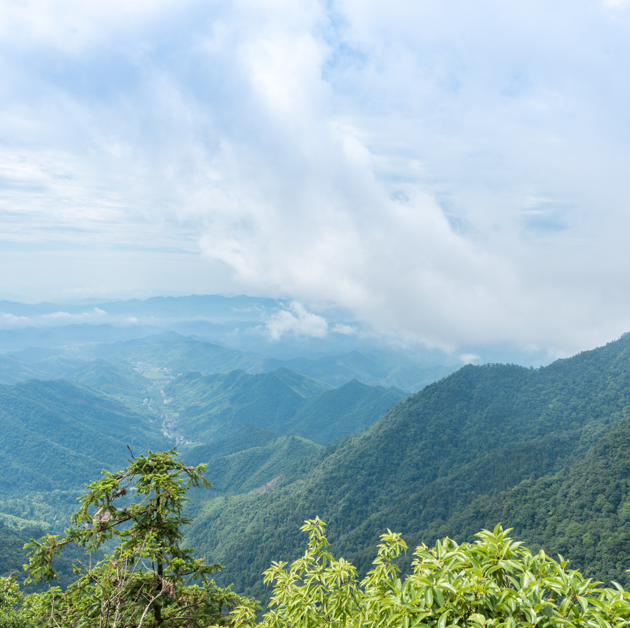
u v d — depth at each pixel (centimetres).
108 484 1065
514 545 557
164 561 1057
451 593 522
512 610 474
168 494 1060
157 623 1080
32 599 1131
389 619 539
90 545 1062
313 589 781
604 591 493
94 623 985
